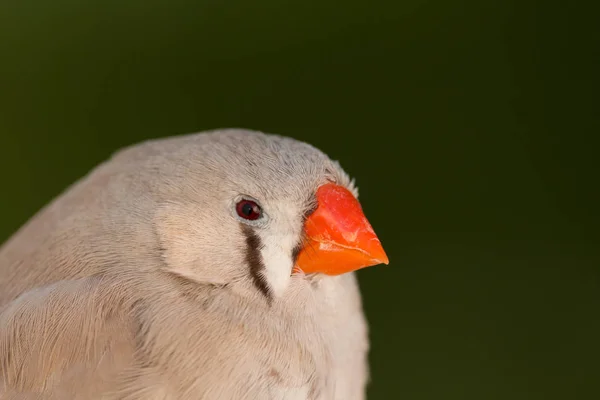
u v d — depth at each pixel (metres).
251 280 6.03
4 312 5.86
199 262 5.93
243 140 6.32
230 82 10.23
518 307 9.98
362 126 10.20
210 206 6.00
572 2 10.18
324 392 6.20
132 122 10.18
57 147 10.16
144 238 5.96
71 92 10.25
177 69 10.25
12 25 10.28
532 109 10.16
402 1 10.29
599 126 10.15
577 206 10.12
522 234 10.09
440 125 10.23
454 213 10.19
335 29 10.28
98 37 10.30
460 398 9.87
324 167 6.41
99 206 6.13
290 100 10.20
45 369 5.60
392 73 10.24
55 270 6.01
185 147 6.26
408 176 10.18
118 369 5.59
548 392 9.80
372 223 10.12
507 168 10.19
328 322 6.37
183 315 5.78
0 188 10.09
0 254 6.50
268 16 10.29
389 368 9.95
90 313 5.69
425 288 10.08
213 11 10.29
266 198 6.11
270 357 5.90
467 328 9.99
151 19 10.30
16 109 10.20
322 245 6.25
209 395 5.68
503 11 10.23
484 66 10.20
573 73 10.16
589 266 10.01
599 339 9.77
